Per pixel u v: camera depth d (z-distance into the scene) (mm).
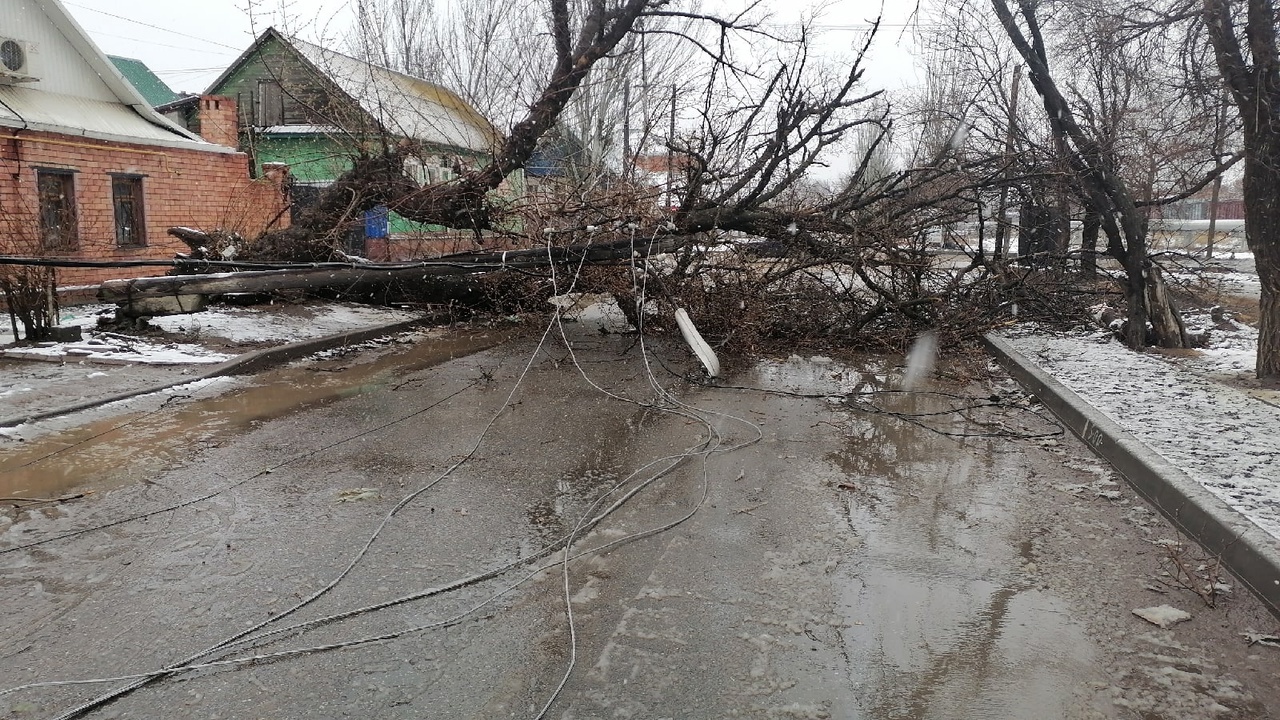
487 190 12125
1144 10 8633
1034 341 10383
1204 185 9492
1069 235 12195
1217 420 6242
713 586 3818
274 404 7324
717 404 7574
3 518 4516
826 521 4660
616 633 3377
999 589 3838
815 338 10703
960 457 5969
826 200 10555
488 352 10438
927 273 10633
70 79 14953
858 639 3361
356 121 12523
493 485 5203
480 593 3723
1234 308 13875
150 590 3701
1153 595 3785
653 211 10016
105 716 2803
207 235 12172
